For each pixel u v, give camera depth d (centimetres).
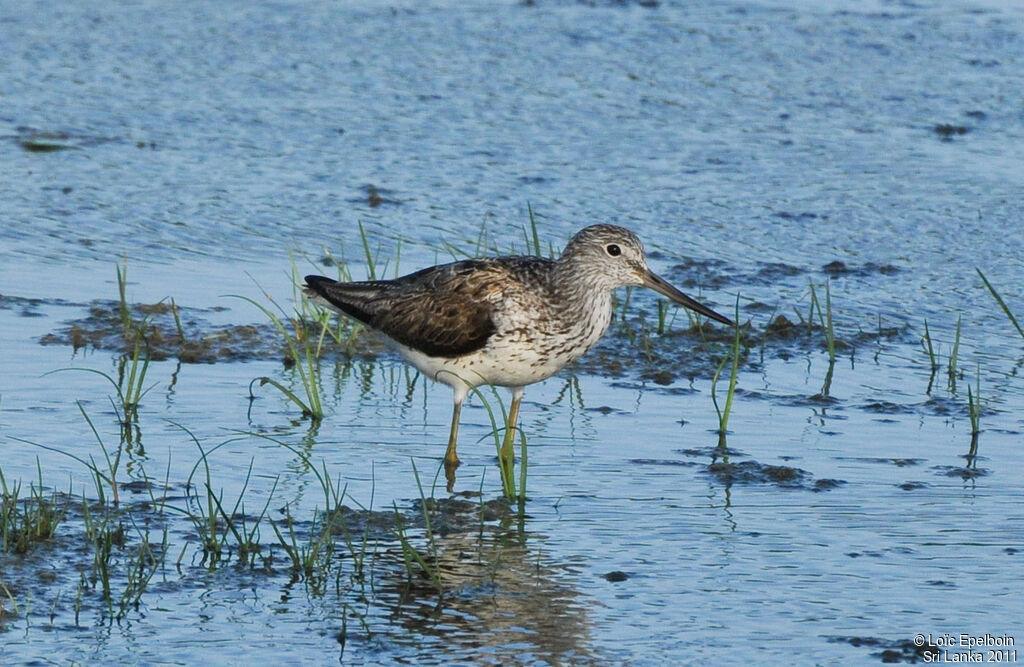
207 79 2369
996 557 1061
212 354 1497
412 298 1298
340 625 953
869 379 1466
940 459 1256
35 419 1303
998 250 1798
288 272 1714
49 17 2644
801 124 2222
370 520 1127
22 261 1714
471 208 1895
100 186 1942
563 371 1498
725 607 983
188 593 995
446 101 2294
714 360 1527
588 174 2020
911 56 2508
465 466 1251
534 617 968
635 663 906
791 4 2802
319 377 1468
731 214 1905
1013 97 2328
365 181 1981
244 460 1238
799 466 1241
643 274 1297
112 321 1559
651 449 1284
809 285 1714
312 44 2548
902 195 1961
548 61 2477
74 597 980
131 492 1161
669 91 2353
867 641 934
